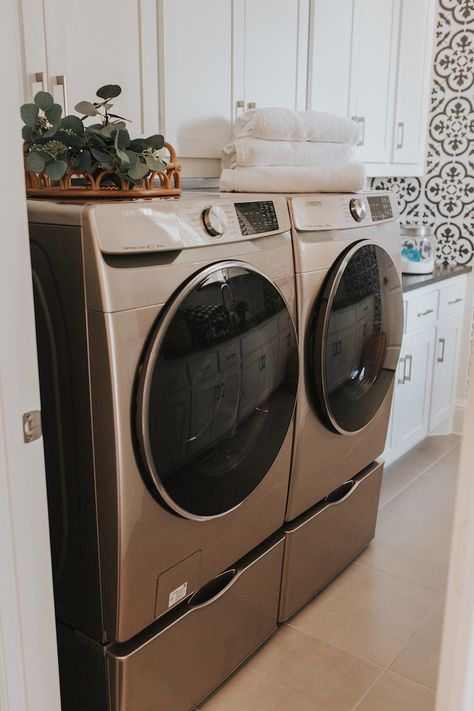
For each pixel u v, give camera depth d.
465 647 0.56
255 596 1.83
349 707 1.74
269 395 1.66
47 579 1.17
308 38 2.48
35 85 1.62
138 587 1.41
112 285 1.24
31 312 1.06
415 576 2.31
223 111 2.19
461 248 3.40
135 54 1.87
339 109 2.71
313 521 2.04
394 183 3.55
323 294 1.84
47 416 1.39
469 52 3.18
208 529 1.58
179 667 1.59
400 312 2.30
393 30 2.96
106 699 1.48
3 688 1.12
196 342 1.39
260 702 1.74
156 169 1.53
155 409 1.32
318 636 2.00
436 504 2.81
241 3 2.17
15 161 1.00
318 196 1.87
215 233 1.45
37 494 1.12
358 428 2.14
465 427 0.54
